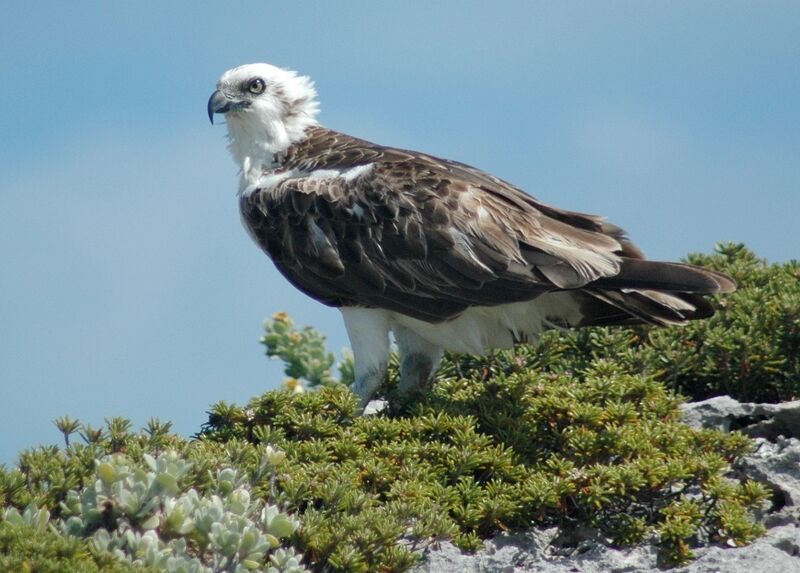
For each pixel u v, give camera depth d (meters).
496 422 12.50
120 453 10.88
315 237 14.22
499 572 10.62
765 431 13.13
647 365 14.52
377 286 13.97
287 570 9.60
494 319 14.14
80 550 8.98
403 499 11.06
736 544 10.84
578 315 14.07
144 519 9.65
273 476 10.84
